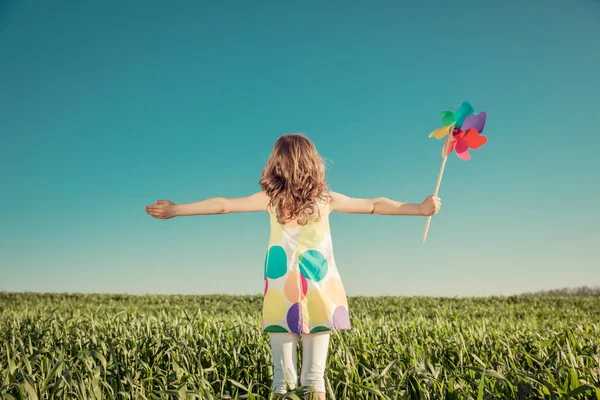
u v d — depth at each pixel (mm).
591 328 6297
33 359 3119
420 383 2842
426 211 3178
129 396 2840
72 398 2727
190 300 14719
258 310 12109
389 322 6598
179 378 2938
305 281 2834
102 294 16359
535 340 4734
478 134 3549
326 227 3031
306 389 2479
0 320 6820
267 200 3127
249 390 2656
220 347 4121
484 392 2719
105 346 3830
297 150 3043
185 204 3131
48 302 13289
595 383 2727
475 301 14492
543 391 2582
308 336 2846
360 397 2955
